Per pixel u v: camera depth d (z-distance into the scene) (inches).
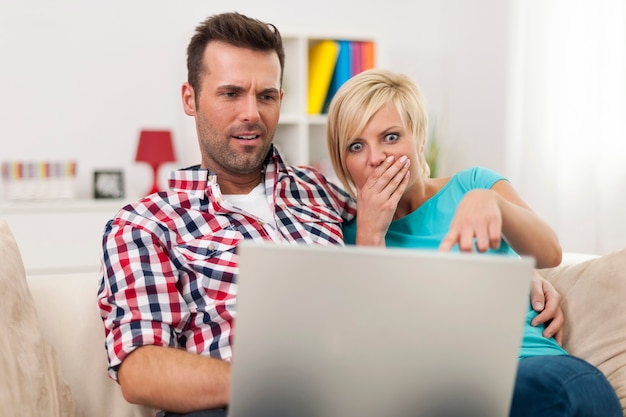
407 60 189.5
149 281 57.1
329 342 36.6
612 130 137.3
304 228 65.3
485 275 35.5
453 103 187.9
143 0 162.9
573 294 63.4
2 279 52.2
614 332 58.5
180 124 164.9
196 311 59.0
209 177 63.9
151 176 165.0
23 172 148.4
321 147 169.8
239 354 37.1
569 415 46.7
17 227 140.7
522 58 160.1
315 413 37.3
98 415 59.0
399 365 36.5
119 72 161.9
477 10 176.6
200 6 167.6
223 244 60.9
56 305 60.8
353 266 35.9
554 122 150.7
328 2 180.9
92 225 145.6
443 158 182.9
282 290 36.3
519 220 52.1
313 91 162.7
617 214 137.0
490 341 36.1
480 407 36.7
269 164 68.4
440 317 36.0
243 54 63.5
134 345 54.0
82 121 159.8
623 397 54.7
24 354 50.1
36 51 156.0
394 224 66.5
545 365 49.2
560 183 148.9
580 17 143.9
